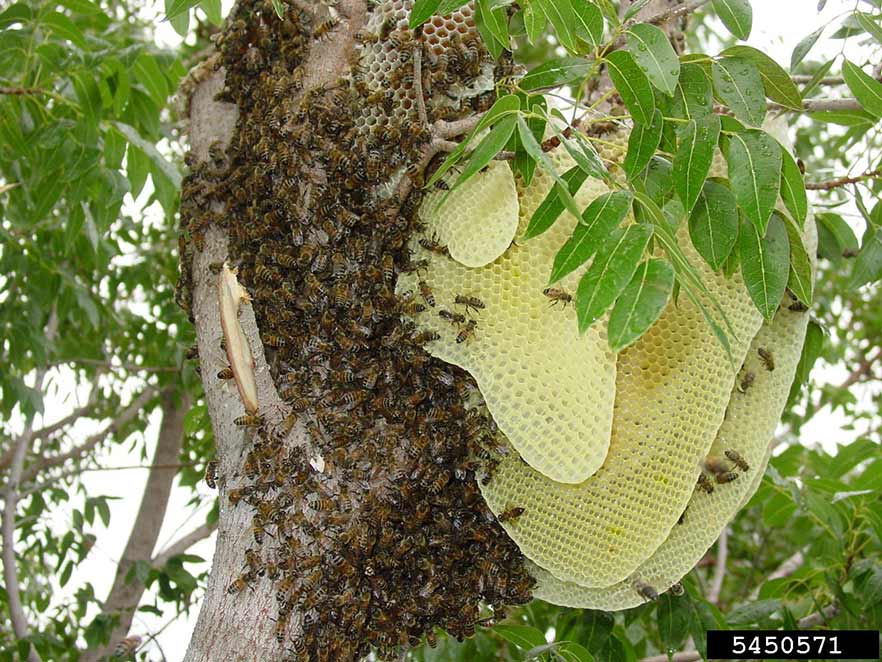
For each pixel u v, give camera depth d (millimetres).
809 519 892
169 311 1071
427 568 549
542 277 548
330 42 590
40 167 809
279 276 567
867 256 664
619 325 428
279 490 533
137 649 808
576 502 562
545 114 497
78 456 1157
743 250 528
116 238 1091
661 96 514
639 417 563
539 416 529
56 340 1166
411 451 540
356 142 560
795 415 1006
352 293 555
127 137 756
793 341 599
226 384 563
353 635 538
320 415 541
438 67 569
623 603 590
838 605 826
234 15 636
